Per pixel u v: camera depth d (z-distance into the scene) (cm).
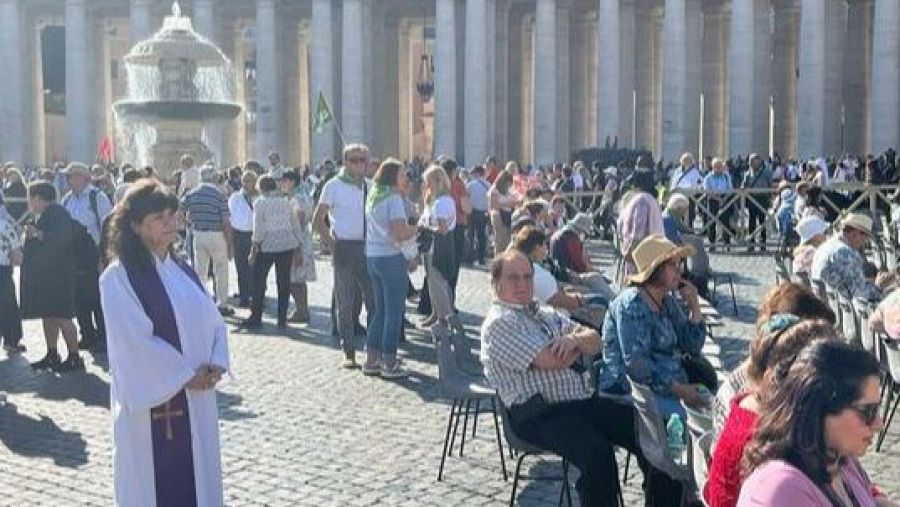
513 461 1029
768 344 508
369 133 5812
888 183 3525
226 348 700
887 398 1155
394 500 915
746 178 3275
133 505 666
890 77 4972
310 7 6031
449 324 1183
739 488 478
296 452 1065
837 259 1314
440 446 1084
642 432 761
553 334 823
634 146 5994
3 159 5719
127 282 665
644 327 847
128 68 3250
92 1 5984
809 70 5047
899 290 1073
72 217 1633
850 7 5662
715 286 2056
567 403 812
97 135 6219
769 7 5491
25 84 5969
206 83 3441
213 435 695
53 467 1025
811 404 385
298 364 1506
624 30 5706
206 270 1941
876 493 460
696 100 5569
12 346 1633
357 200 1448
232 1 6016
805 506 381
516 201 2234
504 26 5938
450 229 1817
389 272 1380
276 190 1802
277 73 5869
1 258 1611
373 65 6019
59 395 1341
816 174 3078
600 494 767
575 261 1513
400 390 1336
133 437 668
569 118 6009
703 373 907
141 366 660
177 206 681
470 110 5450
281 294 1817
